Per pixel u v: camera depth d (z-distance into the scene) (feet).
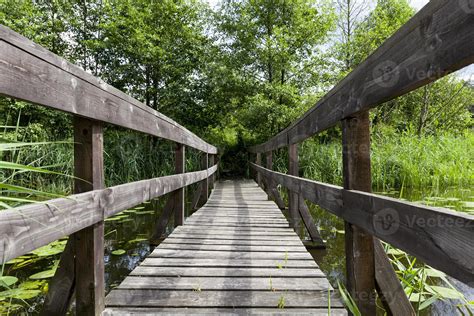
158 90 37.04
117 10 35.96
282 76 37.76
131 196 5.97
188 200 21.77
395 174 21.62
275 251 8.41
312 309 5.21
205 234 10.27
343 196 4.92
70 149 21.54
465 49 2.36
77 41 37.24
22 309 6.45
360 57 38.37
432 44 2.76
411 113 40.06
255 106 33.27
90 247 4.45
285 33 36.35
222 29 38.83
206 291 5.85
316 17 37.14
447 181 20.59
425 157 21.42
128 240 11.72
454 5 2.48
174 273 6.73
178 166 11.54
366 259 4.57
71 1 36.96
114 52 35.91
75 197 3.84
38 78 3.25
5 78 2.79
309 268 7.13
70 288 4.48
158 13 37.04
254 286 6.08
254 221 12.38
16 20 27.30
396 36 3.37
